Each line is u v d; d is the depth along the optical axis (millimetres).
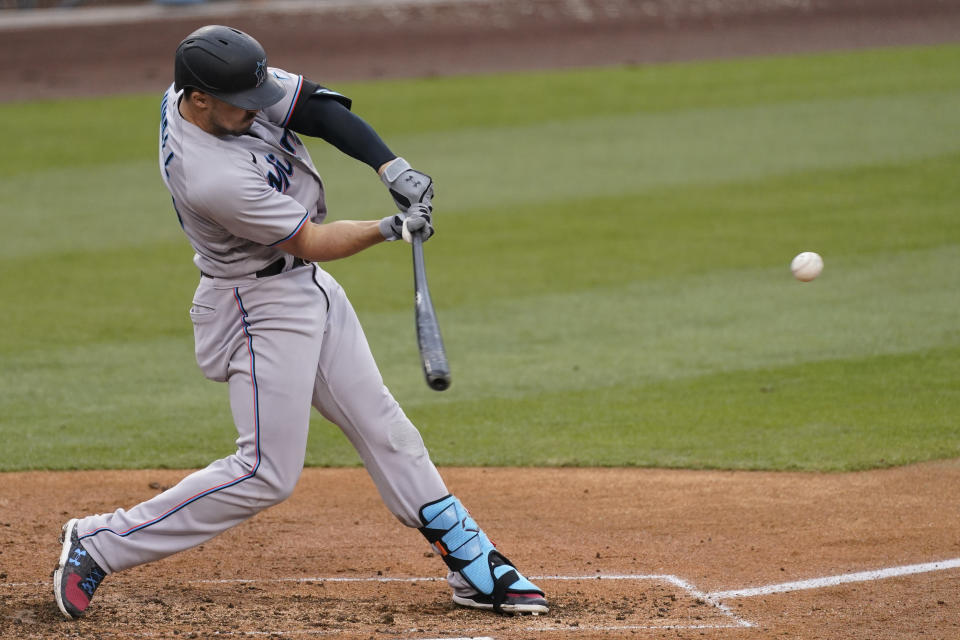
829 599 15117
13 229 42562
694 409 24641
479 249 39250
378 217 42531
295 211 12922
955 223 40062
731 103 62000
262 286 13492
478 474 21312
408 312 32750
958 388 25375
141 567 16531
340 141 13641
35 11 99438
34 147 56250
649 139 54938
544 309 32594
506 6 94188
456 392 26141
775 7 89250
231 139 13031
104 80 72750
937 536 17531
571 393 25906
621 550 17375
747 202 43875
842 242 38438
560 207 44188
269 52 81188
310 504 19953
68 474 21359
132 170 51750
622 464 21672
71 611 13688
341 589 15641
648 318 31484
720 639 13570
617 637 13555
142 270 37375
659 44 80188
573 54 78062
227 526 13961
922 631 13930
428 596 15352
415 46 82000
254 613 14320
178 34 85688
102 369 28125
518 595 14383
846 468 20953
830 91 63594
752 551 17188
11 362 28578
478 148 54375
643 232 40625
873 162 48688
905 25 82062
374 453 14312
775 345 28844
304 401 13633
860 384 25844
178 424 24328
